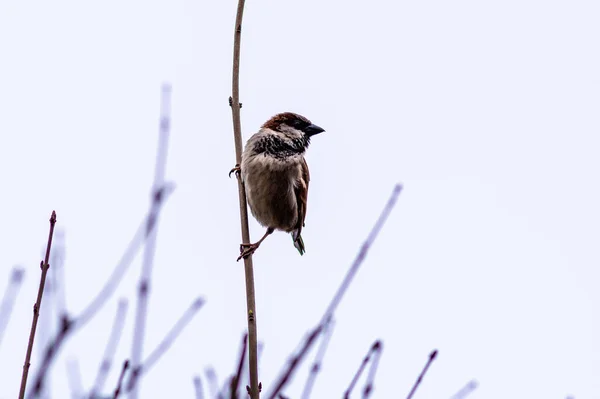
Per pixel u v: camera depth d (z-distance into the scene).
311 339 5.21
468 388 5.78
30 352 5.02
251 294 8.14
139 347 4.86
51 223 5.38
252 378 7.06
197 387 4.93
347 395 5.29
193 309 5.20
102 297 4.64
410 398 5.59
